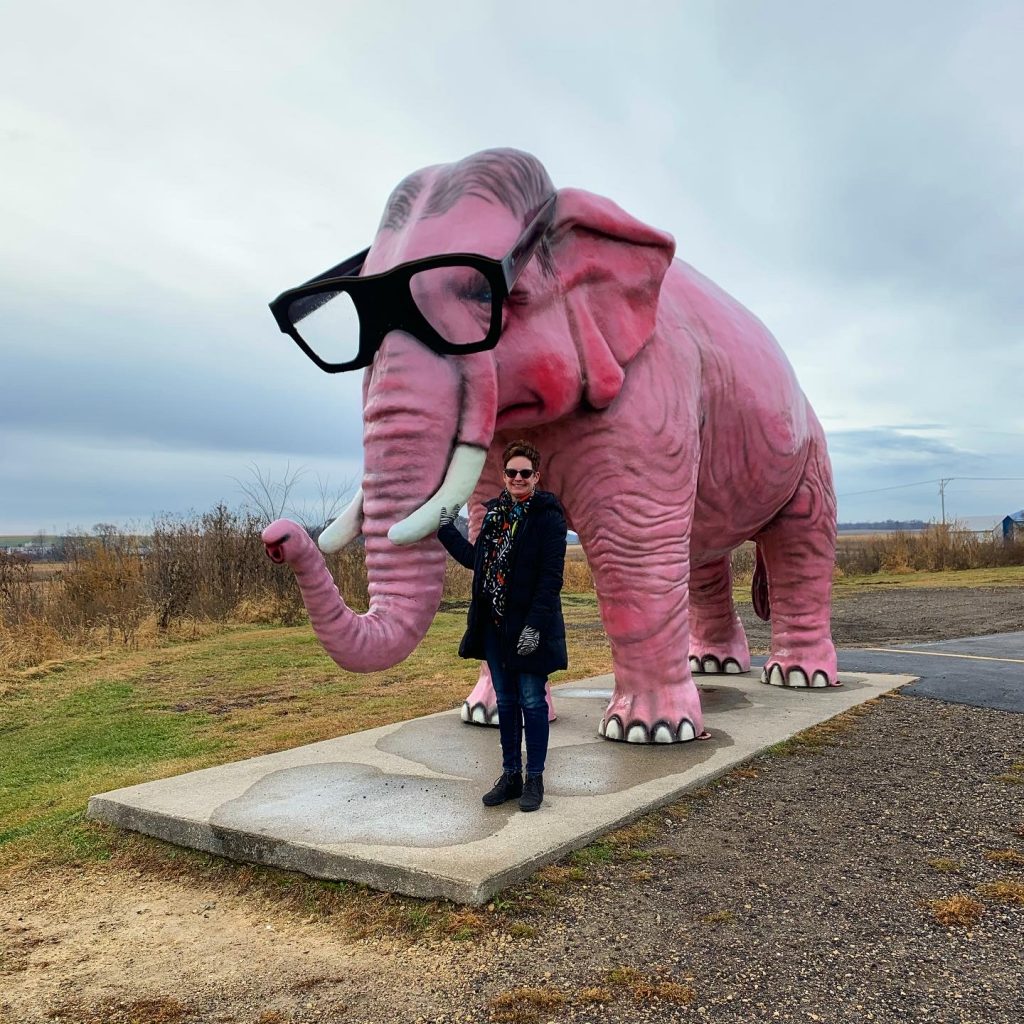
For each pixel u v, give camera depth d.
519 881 3.07
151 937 2.97
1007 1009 2.29
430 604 3.85
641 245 4.70
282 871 3.33
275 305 4.15
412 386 3.82
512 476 3.71
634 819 3.68
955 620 13.41
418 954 2.68
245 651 11.28
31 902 3.33
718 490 5.59
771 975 2.47
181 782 4.25
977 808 3.89
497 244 4.07
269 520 16.70
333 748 4.86
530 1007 2.35
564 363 4.27
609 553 4.77
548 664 3.68
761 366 5.68
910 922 2.79
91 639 12.78
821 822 3.71
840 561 30.48
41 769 5.72
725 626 7.67
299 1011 2.43
